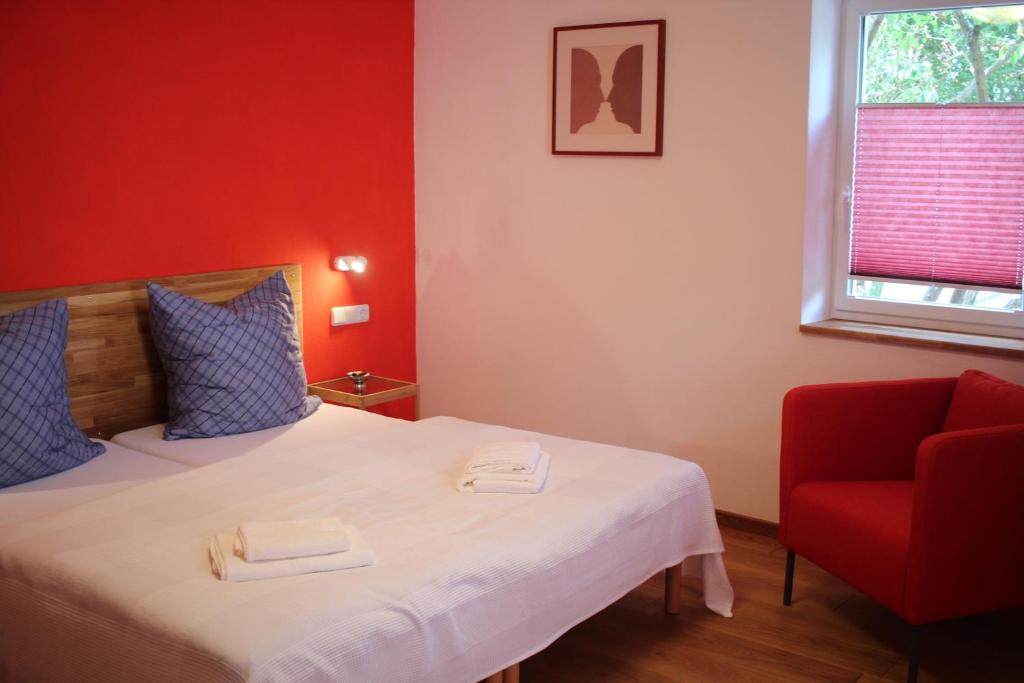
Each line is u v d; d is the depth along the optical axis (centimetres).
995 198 353
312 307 443
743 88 385
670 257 415
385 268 480
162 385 380
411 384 452
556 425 463
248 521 262
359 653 207
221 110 394
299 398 390
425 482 299
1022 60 342
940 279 371
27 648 236
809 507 316
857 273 392
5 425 303
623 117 418
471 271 479
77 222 351
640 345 430
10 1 324
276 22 411
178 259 385
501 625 243
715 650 303
